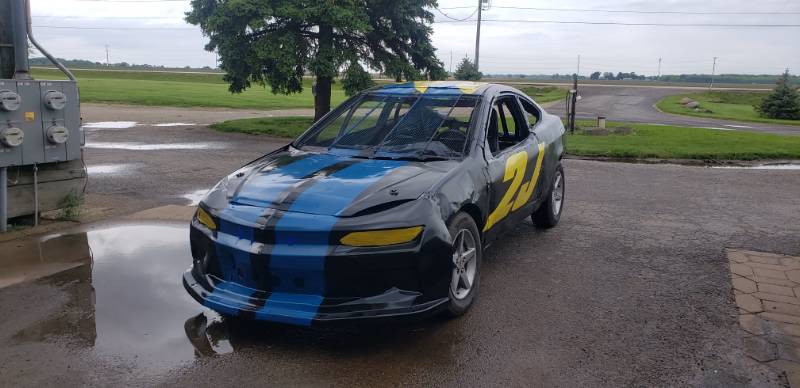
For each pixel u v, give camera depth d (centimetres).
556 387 319
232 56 1631
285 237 345
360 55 1773
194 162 1134
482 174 434
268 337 375
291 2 1593
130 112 2514
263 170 427
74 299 434
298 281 347
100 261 520
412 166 416
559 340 375
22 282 468
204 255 391
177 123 2033
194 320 399
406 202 360
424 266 352
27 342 366
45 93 600
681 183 970
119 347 360
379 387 317
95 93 3638
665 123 2748
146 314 408
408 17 1744
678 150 1370
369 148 462
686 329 393
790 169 1166
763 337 383
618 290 465
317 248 340
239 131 1759
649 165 1198
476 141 451
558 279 489
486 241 458
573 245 591
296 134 1673
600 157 1307
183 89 4709
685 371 337
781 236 634
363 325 338
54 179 642
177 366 337
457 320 403
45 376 325
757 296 455
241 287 365
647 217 718
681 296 453
